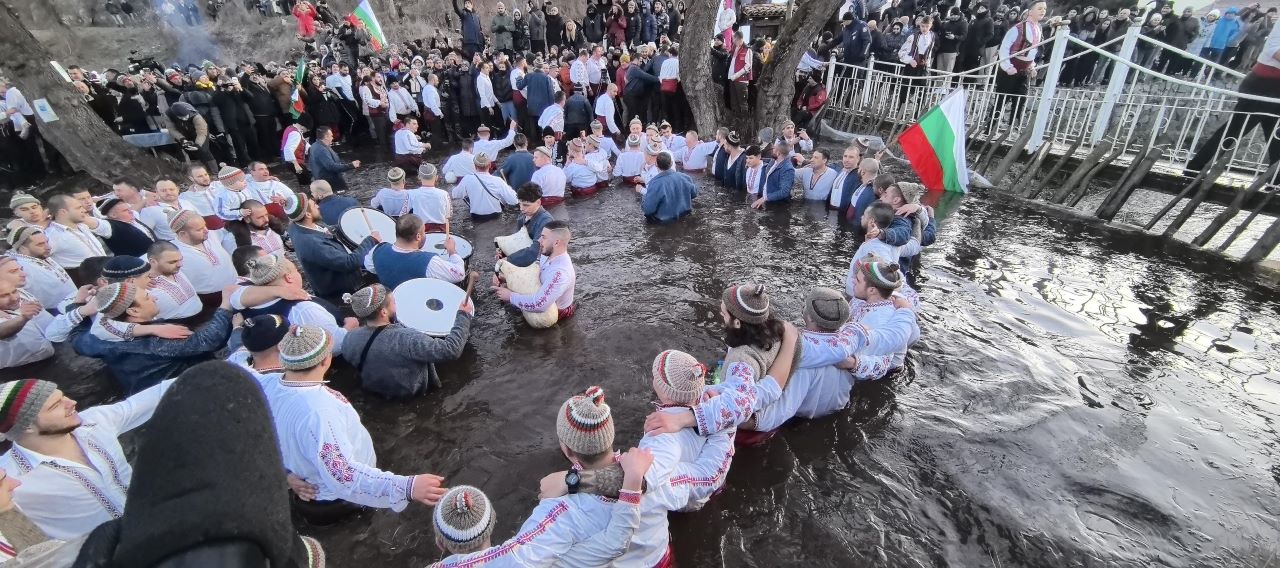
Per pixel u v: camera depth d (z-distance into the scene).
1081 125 9.65
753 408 3.05
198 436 0.72
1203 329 5.04
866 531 3.12
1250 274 6.06
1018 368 4.52
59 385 4.68
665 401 2.89
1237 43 12.59
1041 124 9.15
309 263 5.51
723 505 3.30
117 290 3.85
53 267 5.39
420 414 4.15
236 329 4.12
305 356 2.79
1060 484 3.37
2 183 10.78
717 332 5.22
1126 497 3.26
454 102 15.10
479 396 4.34
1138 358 4.63
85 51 20.20
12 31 8.96
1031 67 10.48
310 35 21.59
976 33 12.80
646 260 6.94
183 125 11.41
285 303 4.21
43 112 9.39
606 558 2.27
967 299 5.71
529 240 6.02
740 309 3.17
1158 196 7.89
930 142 9.04
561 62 16.05
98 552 0.78
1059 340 4.93
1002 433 3.80
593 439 2.26
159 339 3.97
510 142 11.92
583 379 4.52
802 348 3.49
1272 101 6.66
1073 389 4.25
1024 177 9.03
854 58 14.07
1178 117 9.49
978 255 6.77
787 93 13.31
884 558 2.97
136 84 11.95
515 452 3.76
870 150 12.38
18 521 2.33
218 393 0.77
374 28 19.36
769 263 6.77
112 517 2.68
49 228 5.81
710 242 7.48
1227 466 3.47
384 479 2.86
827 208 8.77
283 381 2.91
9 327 4.64
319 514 3.17
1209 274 6.09
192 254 5.81
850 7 15.43
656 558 2.70
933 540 3.06
